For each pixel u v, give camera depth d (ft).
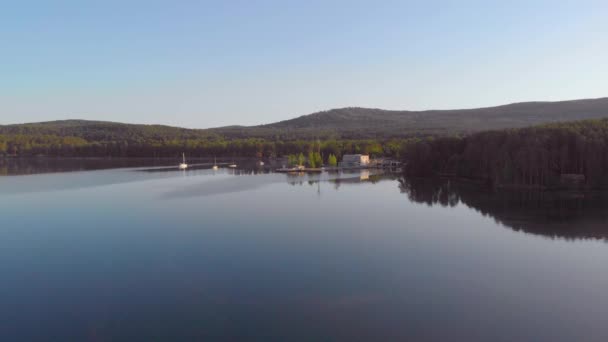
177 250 193.06
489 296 140.56
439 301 136.67
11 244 204.54
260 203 329.52
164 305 134.00
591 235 215.10
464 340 112.78
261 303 135.33
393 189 415.44
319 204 324.60
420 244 202.80
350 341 112.16
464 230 230.68
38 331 118.01
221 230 232.73
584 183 385.70
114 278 157.48
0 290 146.20
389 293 143.02
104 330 118.52
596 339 113.19
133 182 487.20
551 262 174.29
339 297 139.85
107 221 257.14
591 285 149.59
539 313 128.16
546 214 270.05
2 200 343.87
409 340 112.78
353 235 221.05
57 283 152.56
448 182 467.11
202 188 427.33
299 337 114.32
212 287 148.46
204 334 116.16
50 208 304.30
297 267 169.07
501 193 367.04
